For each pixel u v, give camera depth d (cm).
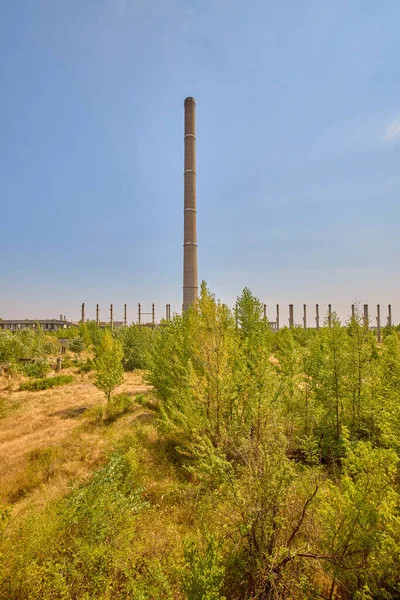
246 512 544
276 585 493
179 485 926
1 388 2473
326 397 1243
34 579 485
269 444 602
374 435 1102
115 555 549
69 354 4628
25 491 966
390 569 477
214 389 1034
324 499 560
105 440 1363
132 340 3491
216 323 1090
